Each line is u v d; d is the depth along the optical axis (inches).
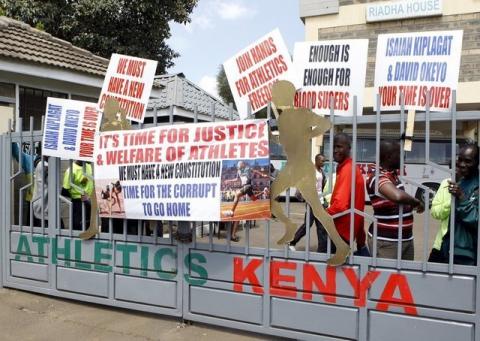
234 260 156.8
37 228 200.8
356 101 139.5
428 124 131.0
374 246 134.7
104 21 639.8
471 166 127.6
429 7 394.6
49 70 318.3
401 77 135.4
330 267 140.9
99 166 175.6
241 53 155.5
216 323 160.7
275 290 149.6
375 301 134.8
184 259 166.4
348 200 140.7
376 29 418.0
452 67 129.3
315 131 142.2
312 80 146.4
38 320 174.9
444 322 126.5
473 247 129.3
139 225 174.9
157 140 163.3
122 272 179.5
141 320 173.3
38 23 576.7
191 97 466.9
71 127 184.9
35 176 208.2
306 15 446.9
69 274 192.4
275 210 148.6
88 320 174.2
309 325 144.4
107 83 178.9
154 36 677.9
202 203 155.9
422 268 128.6
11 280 209.3
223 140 152.7
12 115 301.9
